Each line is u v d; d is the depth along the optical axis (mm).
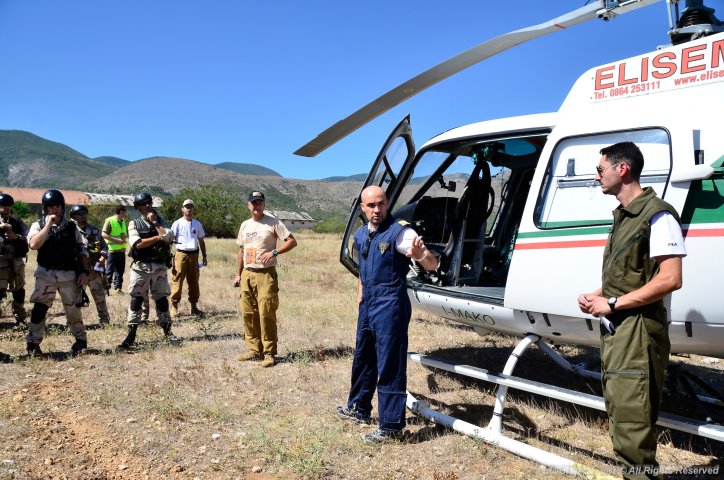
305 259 17781
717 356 3439
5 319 7762
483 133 4422
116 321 7754
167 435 3863
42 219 5633
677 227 2547
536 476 3299
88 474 3250
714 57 3211
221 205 44500
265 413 4336
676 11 3766
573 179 3662
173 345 6402
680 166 3158
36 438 3705
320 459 3482
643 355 2602
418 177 5324
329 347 6367
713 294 3051
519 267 3816
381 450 3678
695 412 4152
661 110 3355
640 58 3531
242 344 6523
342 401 4629
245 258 5629
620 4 3826
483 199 5152
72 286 5859
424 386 5113
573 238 3551
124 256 10086
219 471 3352
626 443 2617
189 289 8414
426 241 5453
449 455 3604
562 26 4156
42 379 5020
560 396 3426
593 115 3688
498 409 3793
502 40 4109
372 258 3740
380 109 4637
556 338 3949
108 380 5062
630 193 2727
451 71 4402
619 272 2684
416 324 7734
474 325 4688
